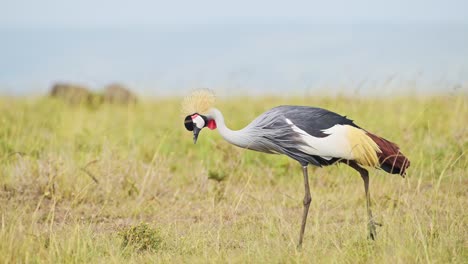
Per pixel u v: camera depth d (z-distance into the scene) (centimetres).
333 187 1697
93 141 2069
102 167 1741
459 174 1588
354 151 1304
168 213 1573
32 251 1223
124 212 1591
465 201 1474
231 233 1384
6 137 2117
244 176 1789
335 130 1319
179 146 2109
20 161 1777
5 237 1216
